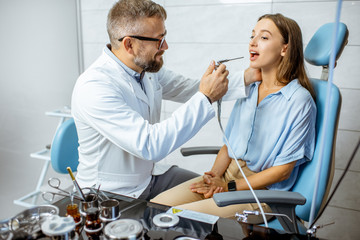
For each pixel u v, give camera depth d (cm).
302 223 113
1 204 192
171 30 215
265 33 117
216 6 200
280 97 120
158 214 83
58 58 225
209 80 111
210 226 79
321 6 178
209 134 222
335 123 105
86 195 87
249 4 192
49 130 225
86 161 130
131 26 113
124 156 125
